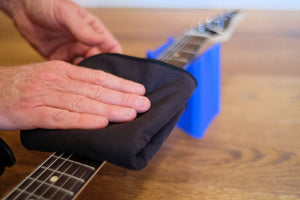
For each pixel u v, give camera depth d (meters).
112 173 0.49
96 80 0.47
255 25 0.96
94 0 1.21
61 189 0.40
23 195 0.39
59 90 0.47
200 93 0.53
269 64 0.71
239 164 0.50
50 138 0.43
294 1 1.06
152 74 0.48
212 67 0.56
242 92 0.64
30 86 0.47
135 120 0.43
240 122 0.58
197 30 0.68
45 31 0.68
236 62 0.73
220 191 0.47
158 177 0.49
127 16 1.09
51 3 0.62
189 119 0.55
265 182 0.48
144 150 0.41
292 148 0.52
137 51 0.78
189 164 0.50
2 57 0.74
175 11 1.13
